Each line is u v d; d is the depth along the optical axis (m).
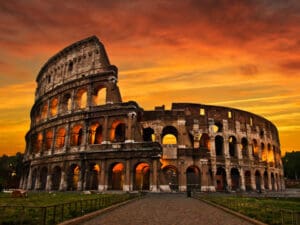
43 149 76.88
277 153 102.94
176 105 79.56
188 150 70.31
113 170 71.31
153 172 60.38
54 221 18.67
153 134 74.75
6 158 124.06
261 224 20.06
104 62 71.94
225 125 81.00
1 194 53.91
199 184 72.62
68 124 71.12
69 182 67.50
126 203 38.88
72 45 78.25
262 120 94.94
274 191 84.62
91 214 23.84
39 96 91.06
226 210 29.77
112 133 66.44
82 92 74.94
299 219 20.27
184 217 24.97
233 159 79.31
